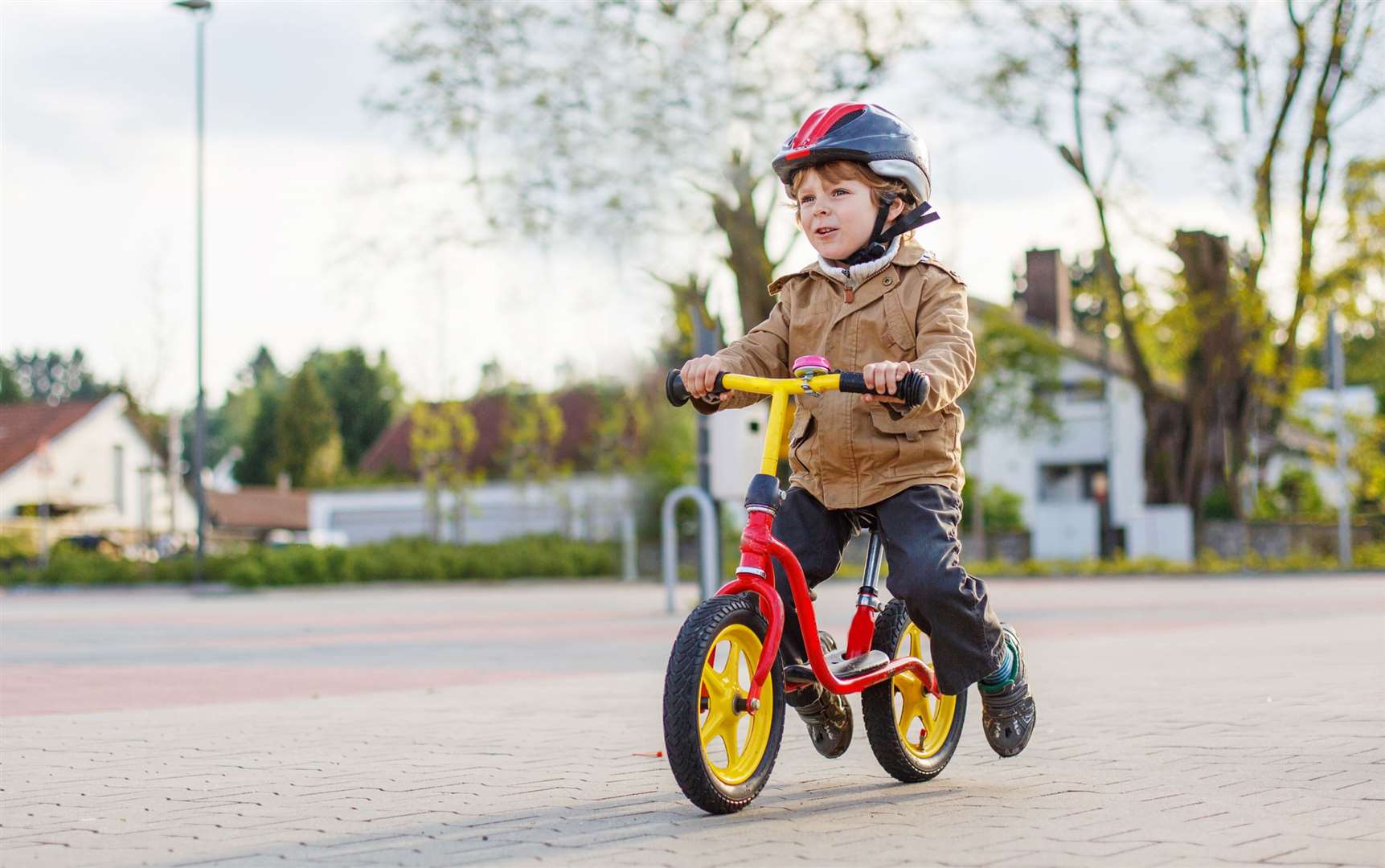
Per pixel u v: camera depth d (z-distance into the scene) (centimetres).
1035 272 4753
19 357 12106
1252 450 3428
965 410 3600
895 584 386
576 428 4741
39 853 345
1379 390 5159
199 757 509
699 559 1374
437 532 4112
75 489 5241
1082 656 898
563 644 1125
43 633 1395
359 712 652
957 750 504
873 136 396
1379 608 1420
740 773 382
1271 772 435
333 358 9206
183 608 2019
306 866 323
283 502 7119
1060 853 319
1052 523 4538
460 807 398
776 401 376
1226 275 2891
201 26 2903
